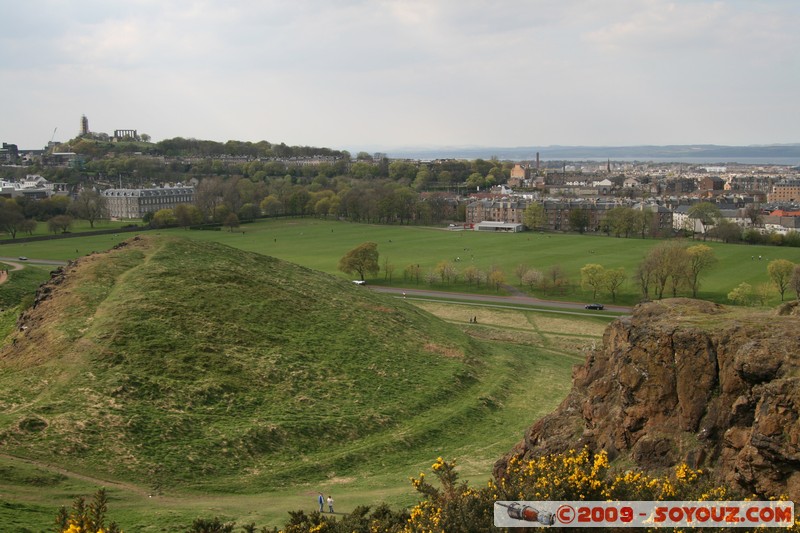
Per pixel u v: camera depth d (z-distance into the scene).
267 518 58.16
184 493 65.50
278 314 112.19
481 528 39.69
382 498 65.12
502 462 63.22
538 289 193.62
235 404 84.81
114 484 64.50
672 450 47.88
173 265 119.81
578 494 41.25
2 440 67.19
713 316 53.66
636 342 53.12
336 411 88.12
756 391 43.91
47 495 58.75
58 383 81.44
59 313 101.38
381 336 115.69
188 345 94.25
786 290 176.88
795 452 39.41
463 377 106.44
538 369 121.25
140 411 77.69
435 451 82.62
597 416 56.47
